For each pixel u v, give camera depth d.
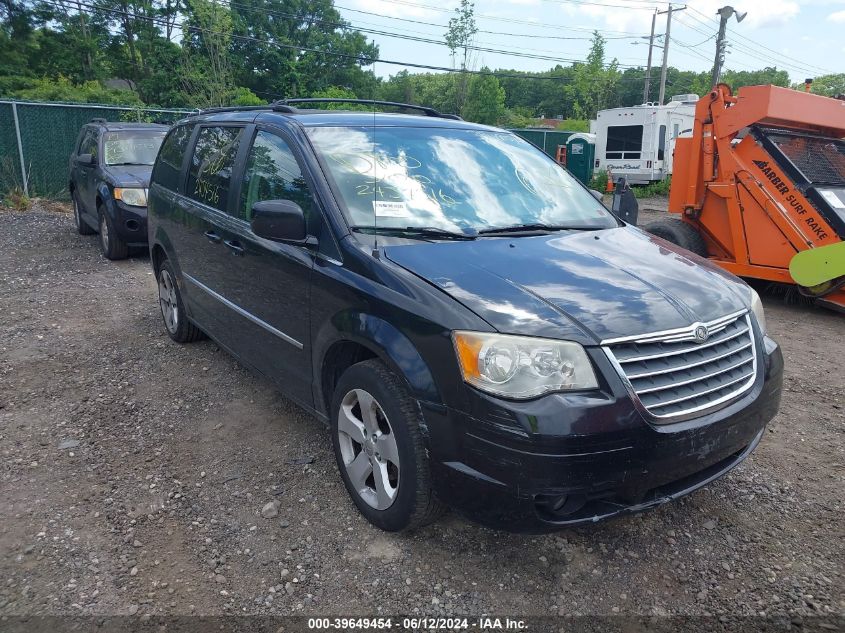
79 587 2.77
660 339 2.64
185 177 5.05
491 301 2.69
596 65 41.09
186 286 5.04
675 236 8.34
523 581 2.84
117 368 5.16
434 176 3.71
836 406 4.73
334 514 3.28
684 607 2.72
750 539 3.16
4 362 5.25
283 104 4.41
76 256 9.46
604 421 2.45
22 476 3.60
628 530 3.20
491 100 39.19
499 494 2.53
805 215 7.19
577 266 3.07
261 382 4.89
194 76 24.66
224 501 3.39
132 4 38.88
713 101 7.81
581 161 24.59
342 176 3.49
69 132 15.35
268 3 42.22
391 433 2.91
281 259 3.57
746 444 2.96
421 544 3.06
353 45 45.22
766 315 7.37
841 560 3.02
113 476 3.62
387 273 2.95
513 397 2.48
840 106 8.21
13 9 34.19
